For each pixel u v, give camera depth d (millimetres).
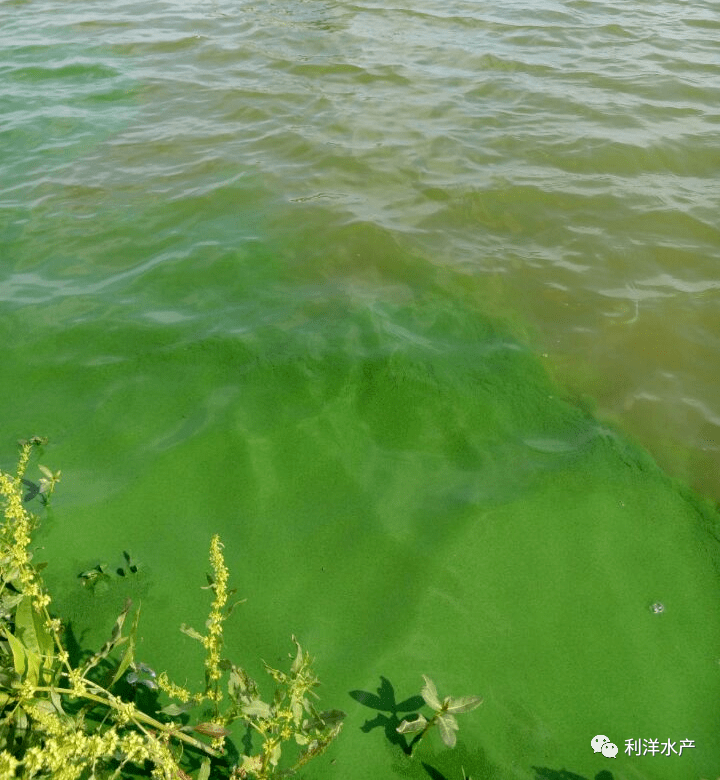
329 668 2625
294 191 6180
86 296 4793
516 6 11430
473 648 2725
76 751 1736
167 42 9984
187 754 2287
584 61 9078
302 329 4508
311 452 3605
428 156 6789
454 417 3895
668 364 4363
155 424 3750
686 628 2836
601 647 2752
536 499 3396
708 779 2340
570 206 5957
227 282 4984
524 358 4383
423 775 2332
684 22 10453
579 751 2420
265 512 3271
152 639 2686
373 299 4859
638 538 3229
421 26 10578
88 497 3279
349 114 7668
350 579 2973
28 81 8633
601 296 4934
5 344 4305
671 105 7727
